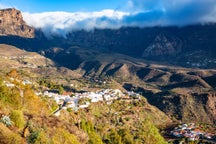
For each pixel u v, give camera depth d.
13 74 166.62
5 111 65.94
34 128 60.94
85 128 107.31
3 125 54.84
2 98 86.06
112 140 116.25
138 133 152.50
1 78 116.38
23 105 97.62
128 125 177.00
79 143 75.56
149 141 146.62
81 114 160.12
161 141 159.25
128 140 123.88
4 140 51.09
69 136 72.31
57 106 157.12
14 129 57.16
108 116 184.62
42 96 162.88
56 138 66.25
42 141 58.47
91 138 91.12
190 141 183.25
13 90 104.00
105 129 141.88
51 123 73.81
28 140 55.84
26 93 110.56
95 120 163.12
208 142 183.62
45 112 108.06
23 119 61.44
